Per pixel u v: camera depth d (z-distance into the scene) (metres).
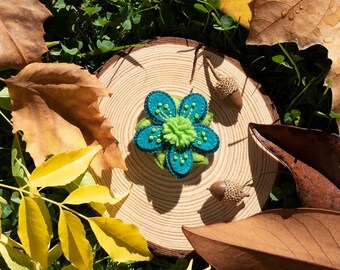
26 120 0.43
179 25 0.50
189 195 0.47
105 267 0.48
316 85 0.50
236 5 0.48
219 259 0.43
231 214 0.47
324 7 0.45
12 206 0.47
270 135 0.44
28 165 0.48
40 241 0.40
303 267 0.43
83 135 0.43
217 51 0.48
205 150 0.45
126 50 0.47
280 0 0.45
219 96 0.47
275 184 0.47
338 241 0.43
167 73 0.47
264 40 0.45
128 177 0.46
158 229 0.46
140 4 0.50
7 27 0.43
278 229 0.44
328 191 0.44
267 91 0.51
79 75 0.41
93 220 0.41
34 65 0.42
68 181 0.40
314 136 0.44
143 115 0.47
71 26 0.50
